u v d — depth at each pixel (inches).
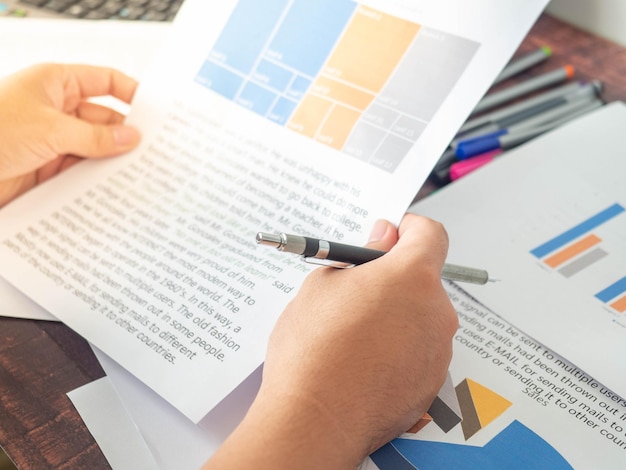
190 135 25.3
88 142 25.0
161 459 19.0
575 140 27.6
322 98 23.8
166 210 23.9
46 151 24.8
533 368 21.1
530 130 28.0
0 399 20.3
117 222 23.8
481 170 26.6
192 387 19.4
